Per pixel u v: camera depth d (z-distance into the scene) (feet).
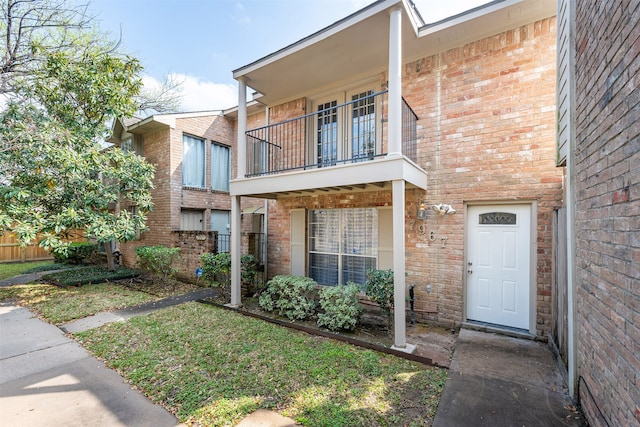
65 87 22.33
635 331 5.21
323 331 14.06
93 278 25.36
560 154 10.95
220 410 8.21
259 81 19.33
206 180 30.09
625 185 5.60
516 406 8.29
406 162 12.80
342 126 19.86
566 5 9.68
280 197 21.63
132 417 8.07
